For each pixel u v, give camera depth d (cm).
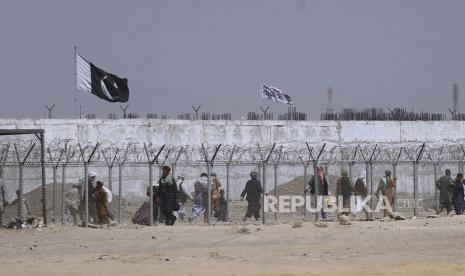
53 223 10931
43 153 10044
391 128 17225
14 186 12262
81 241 8806
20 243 8681
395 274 6353
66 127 15062
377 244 8481
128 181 14700
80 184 10619
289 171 15788
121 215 12594
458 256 7531
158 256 7631
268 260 7312
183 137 15962
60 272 6612
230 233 9400
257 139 16462
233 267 6812
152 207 10325
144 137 15675
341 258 7431
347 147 15162
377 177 15712
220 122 16262
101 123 15350
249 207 11312
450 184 12288
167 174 10494
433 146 17100
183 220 11544
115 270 6681
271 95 17112
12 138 13562
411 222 10619
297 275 6306
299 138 16700
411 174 15688
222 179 15450
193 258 7456
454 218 11175
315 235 9238
